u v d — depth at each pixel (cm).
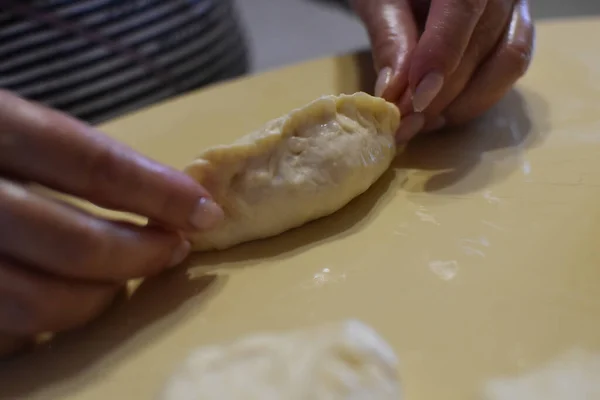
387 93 31
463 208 27
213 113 37
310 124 27
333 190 27
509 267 24
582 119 32
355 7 38
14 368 24
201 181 27
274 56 68
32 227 23
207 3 57
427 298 24
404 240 26
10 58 46
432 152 31
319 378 20
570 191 27
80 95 48
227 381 21
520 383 21
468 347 22
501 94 32
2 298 23
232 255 27
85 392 23
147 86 51
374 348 21
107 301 26
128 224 25
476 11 29
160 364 24
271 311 25
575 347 22
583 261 24
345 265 26
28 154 24
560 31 40
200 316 25
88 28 48
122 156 25
